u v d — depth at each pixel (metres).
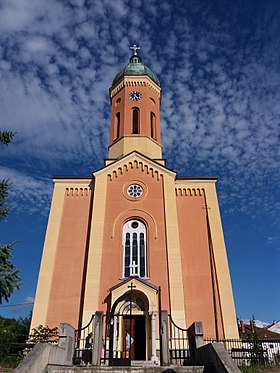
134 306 19.91
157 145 29.30
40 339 17.72
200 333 12.88
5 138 15.27
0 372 11.52
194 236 23.11
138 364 16.22
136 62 33.88
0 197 15.32
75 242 22.81
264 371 12.79
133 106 30.31
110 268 21.12
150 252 21.73
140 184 24.64
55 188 25.02
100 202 23.67
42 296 20.66
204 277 21.50
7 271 14.59
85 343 17.48
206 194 24.80
